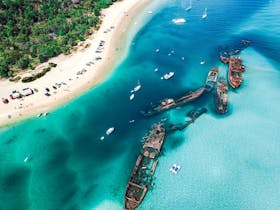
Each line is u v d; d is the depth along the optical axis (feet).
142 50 389.19
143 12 499.51
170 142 252.42
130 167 234.79
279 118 272.31
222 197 209.87
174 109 285.64
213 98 297.53
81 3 501.15
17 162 243.60
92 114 287.28
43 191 220.43
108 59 366.84
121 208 205.67
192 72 340.39
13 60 349.00
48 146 256.52
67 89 316.19
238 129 262.26
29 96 306.14
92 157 245.24
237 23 444.96
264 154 239.09
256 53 367.25
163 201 207.82
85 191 219.00
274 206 203.51
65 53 370.94
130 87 320.29
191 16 478.18
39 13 440.86
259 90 305.94
